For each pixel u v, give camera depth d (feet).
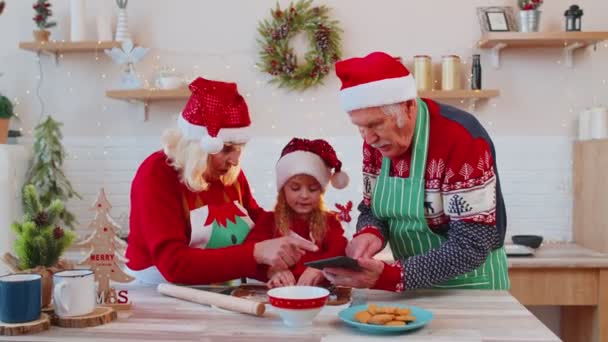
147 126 13.41
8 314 5.19
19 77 13.58
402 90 6.07
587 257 11.19
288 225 7.47
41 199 12.62
